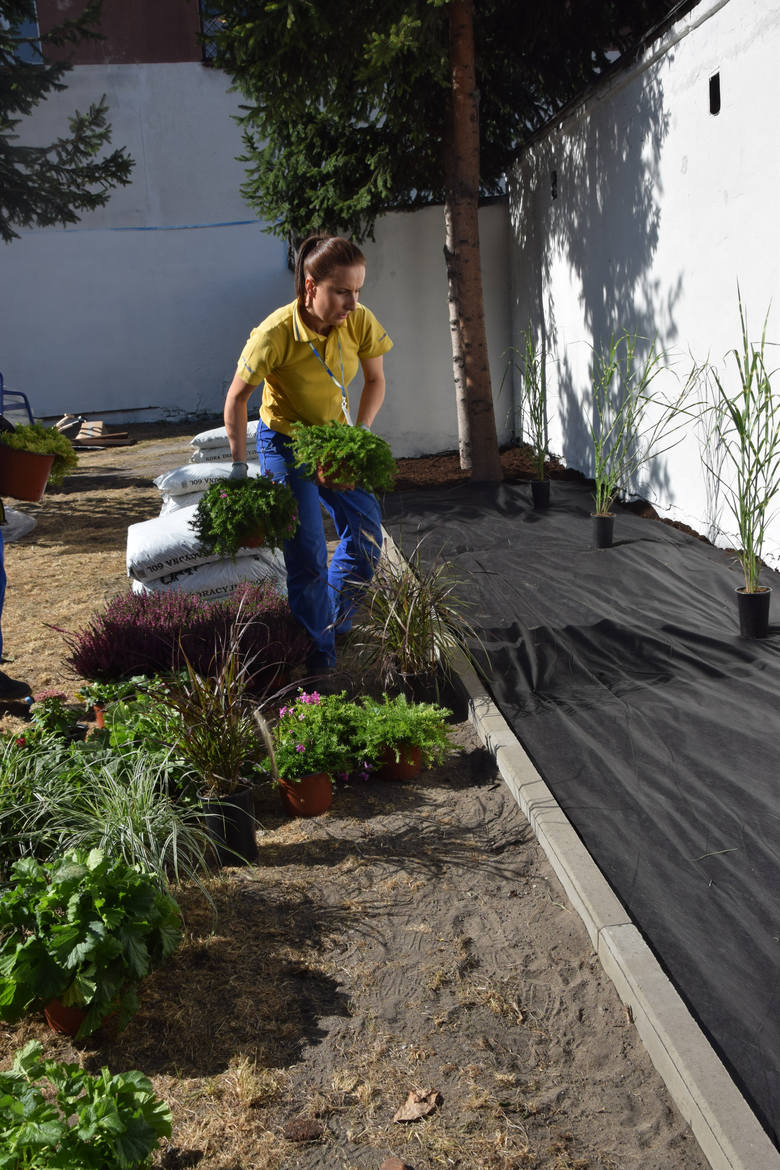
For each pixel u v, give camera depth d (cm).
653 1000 230
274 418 449
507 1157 204
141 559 547
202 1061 237
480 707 417
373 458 412
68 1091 196
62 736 386
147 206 1858
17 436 476
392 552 706
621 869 290
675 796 329
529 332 1078
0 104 1345
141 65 1798
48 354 1878
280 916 294
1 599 479
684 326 667
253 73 763
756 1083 206
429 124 945
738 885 277
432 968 267
